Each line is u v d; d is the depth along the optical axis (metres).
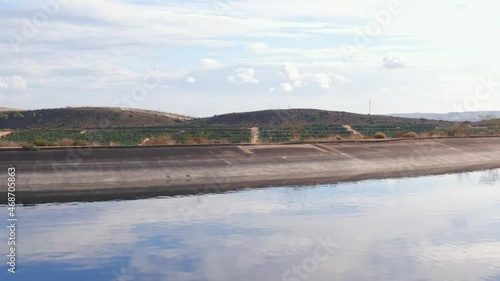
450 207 28.17
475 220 25.12
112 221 24.22
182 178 37.88
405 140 56.25
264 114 120.38
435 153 52.44
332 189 33.91
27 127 108.25
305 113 123.31
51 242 20.80
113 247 20.17
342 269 17.89
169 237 21.64
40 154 38.28
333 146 49.75
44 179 34.88
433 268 18.17
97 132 71.69
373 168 45.22
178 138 56.34
